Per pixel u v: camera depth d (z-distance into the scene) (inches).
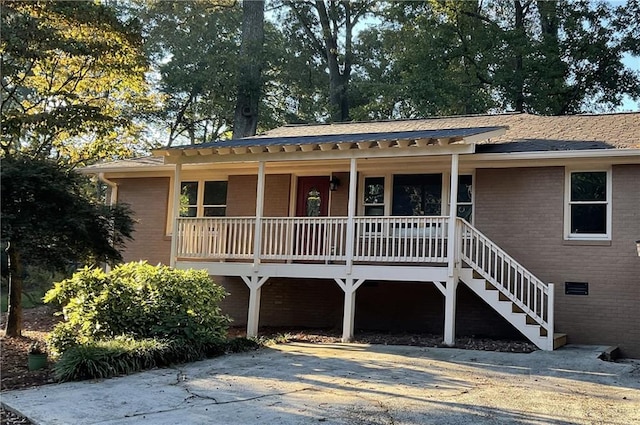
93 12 585.6
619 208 474.3
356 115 1234.6
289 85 1336.1
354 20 1387.8
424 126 648.4
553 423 238.7
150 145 1163.3
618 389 301.9
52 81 678.5
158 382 309.9
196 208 643.5
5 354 424.5
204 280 438.3
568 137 523.2
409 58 1106.1
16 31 531.8
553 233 493.4
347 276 487.5
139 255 647.1
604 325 470.3
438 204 542.3
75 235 462.6
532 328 436.8
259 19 1219.9
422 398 277.1
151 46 1205.7
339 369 349.7
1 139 574.2
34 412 250.2
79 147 791.7
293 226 518.0
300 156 505.0
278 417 243.1
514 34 1045.8
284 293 602.9
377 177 569.6
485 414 249.9
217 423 234.1
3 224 421.1
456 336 509.0
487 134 467.5
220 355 401.7
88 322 384.5
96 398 274.4
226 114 1320.1
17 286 510.9
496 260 458.9
